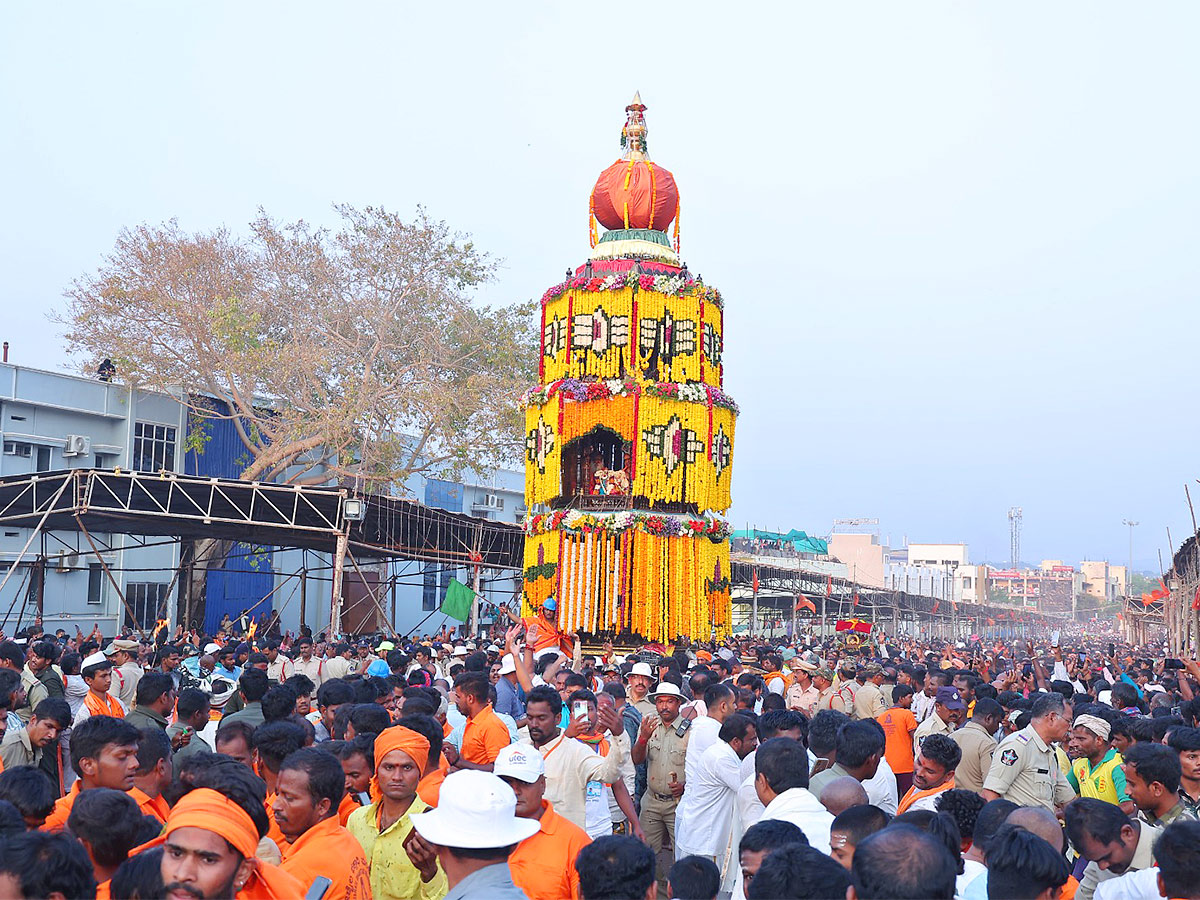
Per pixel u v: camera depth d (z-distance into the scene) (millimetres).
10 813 5227
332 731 9727
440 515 37938
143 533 37156
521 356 45094
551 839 6387
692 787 9469
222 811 4531
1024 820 6051
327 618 49125
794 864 4660
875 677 16984
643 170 31969
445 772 7953
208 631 44562
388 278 44188
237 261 43156
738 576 52688
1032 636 116375
